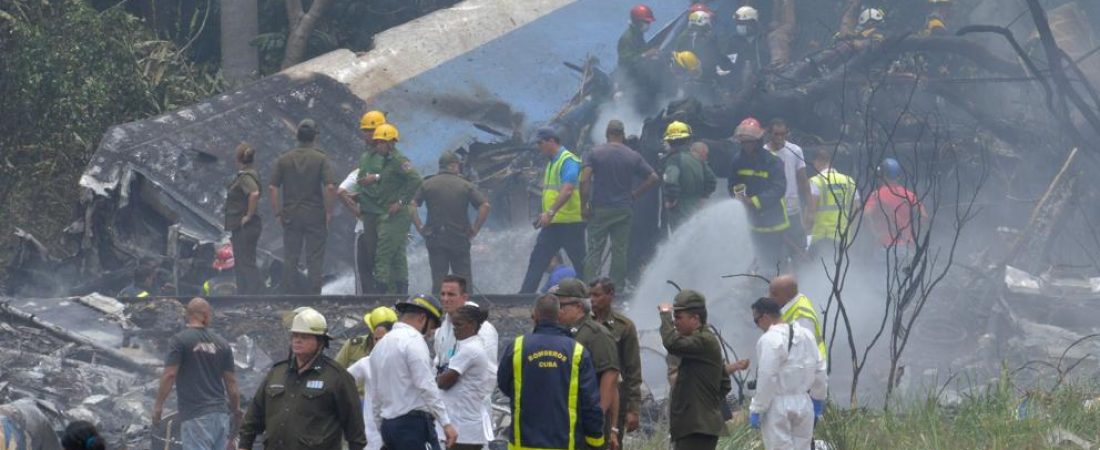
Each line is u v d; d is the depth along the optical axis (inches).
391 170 1919.3
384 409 1083.3
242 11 3208.7
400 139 2682.1
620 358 1161.4
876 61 2605.8
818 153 2092.8
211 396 1332.4
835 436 1350.9
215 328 1793.8
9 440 1146.7
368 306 1879.9
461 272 1942.7
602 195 1926.7
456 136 2716.5
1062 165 2630.4
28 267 2170.3
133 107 2760.8
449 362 1139.9
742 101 2411.4
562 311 1096.8
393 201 1927.9
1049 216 2460.6
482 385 1133.7
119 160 2272.4
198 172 2326.5
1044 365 1873.8
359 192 1939.0
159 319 1833.2
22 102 2613.2
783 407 1188.5
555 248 1953.7
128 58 2792.8
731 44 2758.4
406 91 2770.7
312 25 3248.0
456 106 2778.1
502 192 2491.4
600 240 1932.8
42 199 2605.8
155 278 2154.3
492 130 2733.8
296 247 1959.9
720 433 1134.4
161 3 3353.8
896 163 2139.5
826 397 1346.0
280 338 1792.6
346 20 3430.1
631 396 1160.8
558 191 1936.5
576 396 1030.4
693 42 2706.7
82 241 2214.6
